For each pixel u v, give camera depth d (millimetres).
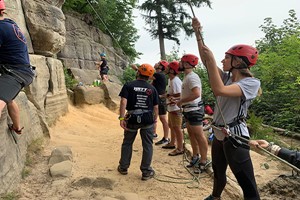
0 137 3674
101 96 11633
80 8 19500
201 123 5234
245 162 3197
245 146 3217
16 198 3838
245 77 3201
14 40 3729
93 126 8992
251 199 3230
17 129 4176
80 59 17422
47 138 6285
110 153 6168
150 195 4434
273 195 4992
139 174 5148
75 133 7824
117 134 8203
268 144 2820
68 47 16641
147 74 5062
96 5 20094
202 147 5258
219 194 3834
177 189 4668
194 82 5039
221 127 3324
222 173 3684
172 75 6176
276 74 11781
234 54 3205
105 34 21250
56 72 8211
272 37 15078
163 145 6930
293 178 5340
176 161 5852
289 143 8789
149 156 4938
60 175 4617
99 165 5355
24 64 3807
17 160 4309
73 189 4320
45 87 7469
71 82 11711
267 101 11867
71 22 17453
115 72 21141
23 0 7125
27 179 4441
